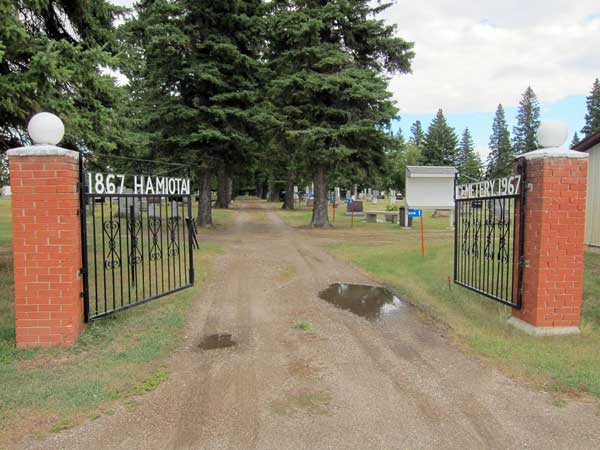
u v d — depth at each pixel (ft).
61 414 10.90
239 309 21.27
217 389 12.48
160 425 10.52
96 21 29.19
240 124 56.24
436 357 14.98
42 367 13.69
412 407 11.43
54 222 15.11
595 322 17.92
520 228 17.51
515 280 18.08
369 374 13.57
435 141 220.23
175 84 55.57
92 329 16.93
